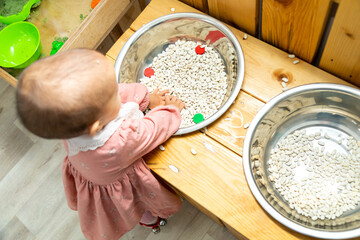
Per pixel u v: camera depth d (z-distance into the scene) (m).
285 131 1.11
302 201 1.01
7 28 1.43
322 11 0.87
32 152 1.69
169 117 0.99
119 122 0.85
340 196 1.00
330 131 1.09
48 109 0.68
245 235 0.92
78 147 0.83
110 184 0.97
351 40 0.88
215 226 1.45
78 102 0.69
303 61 1.06
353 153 1.05
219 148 1.01
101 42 1.45
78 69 0.69
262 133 1.04
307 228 0.87
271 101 0.99
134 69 1.23
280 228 0.90
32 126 0.72
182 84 1.23
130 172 0.97
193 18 1.16
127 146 0.85
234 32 1.13
